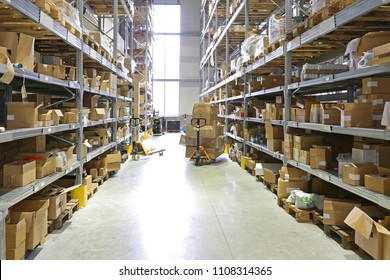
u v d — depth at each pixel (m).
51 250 2.52
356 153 2.82
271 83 5.37
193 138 7.16
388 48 2.12
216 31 9.88
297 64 5.66
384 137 2.10
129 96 7.91
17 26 2.94
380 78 2.54
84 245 2.62
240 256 2.44
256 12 7.81
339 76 2.71
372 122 2.54
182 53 17.36
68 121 3.45
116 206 3.73
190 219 3.29
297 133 4.07
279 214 3.46
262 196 4.22
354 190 2.48
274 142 4.48
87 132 5.01
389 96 2.54
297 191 3.46
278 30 4.34
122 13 8.09
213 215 3.42
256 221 3.24
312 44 3.86
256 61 5.34
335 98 4.98
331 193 3.54
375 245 2.16
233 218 3.33
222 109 9.63
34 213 2.41
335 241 2.72
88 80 4.08
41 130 2.57
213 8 10.48
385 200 2.10
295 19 3.94
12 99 3.49
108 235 2.84
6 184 2.43
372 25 3.04
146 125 13.20
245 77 6.32
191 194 4.32
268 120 4.79
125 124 7.24
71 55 4.49
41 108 3.17
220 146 7.45
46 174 2.87
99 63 4.99
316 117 3.32
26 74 2.32
